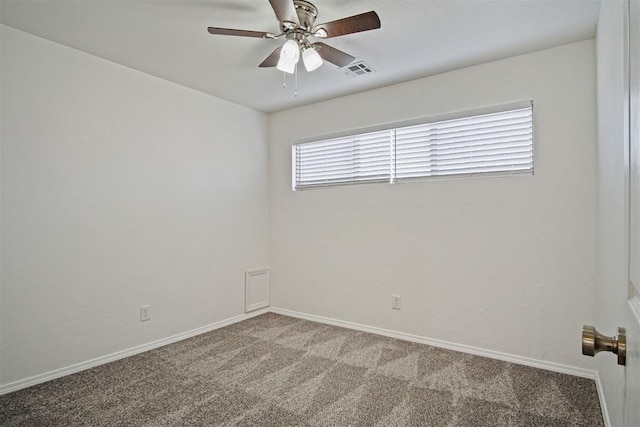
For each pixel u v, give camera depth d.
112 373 2.62
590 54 2.52
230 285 3.81
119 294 2.90
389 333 3.41
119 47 2.63
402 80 3.27
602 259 2.21
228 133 3.81
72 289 2.64
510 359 2.81
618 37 1.47
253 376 2.58
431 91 3.17
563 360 2.62
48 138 2.52
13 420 2.03
